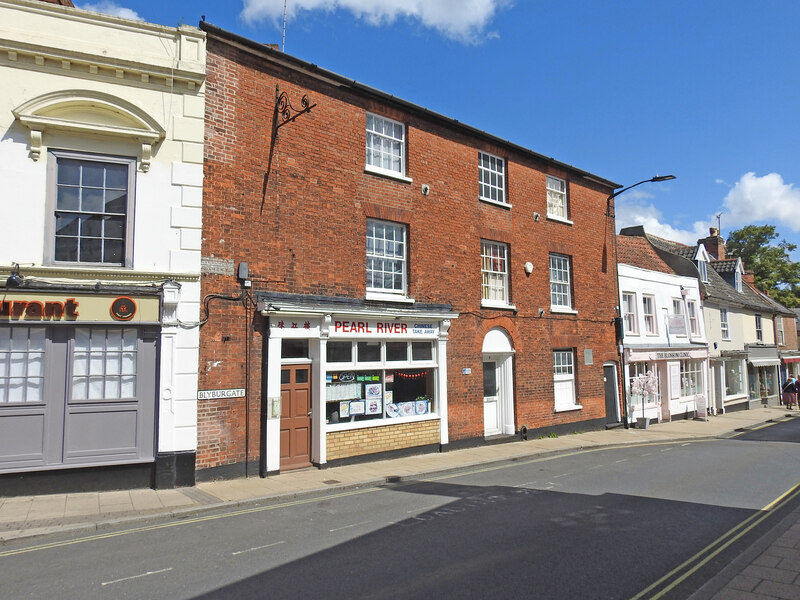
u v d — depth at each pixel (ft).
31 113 29.81
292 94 39.22
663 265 85.10
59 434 29.71
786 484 34.30
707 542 22.36
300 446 37.91
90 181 31.58
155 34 33.63
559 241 60.54
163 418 31.58
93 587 17.60
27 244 29.55
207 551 21.09
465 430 48.11
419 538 22.57
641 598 16.85
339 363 39.93
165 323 31.99
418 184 46.83
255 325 35.55
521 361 54.24
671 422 75.66
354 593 16.98
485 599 16.58
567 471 38.78
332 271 40.01
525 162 57.72
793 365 125.80
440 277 47.47
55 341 30.09
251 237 35.99
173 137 33.37
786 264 152.05
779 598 16.51
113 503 27.89
